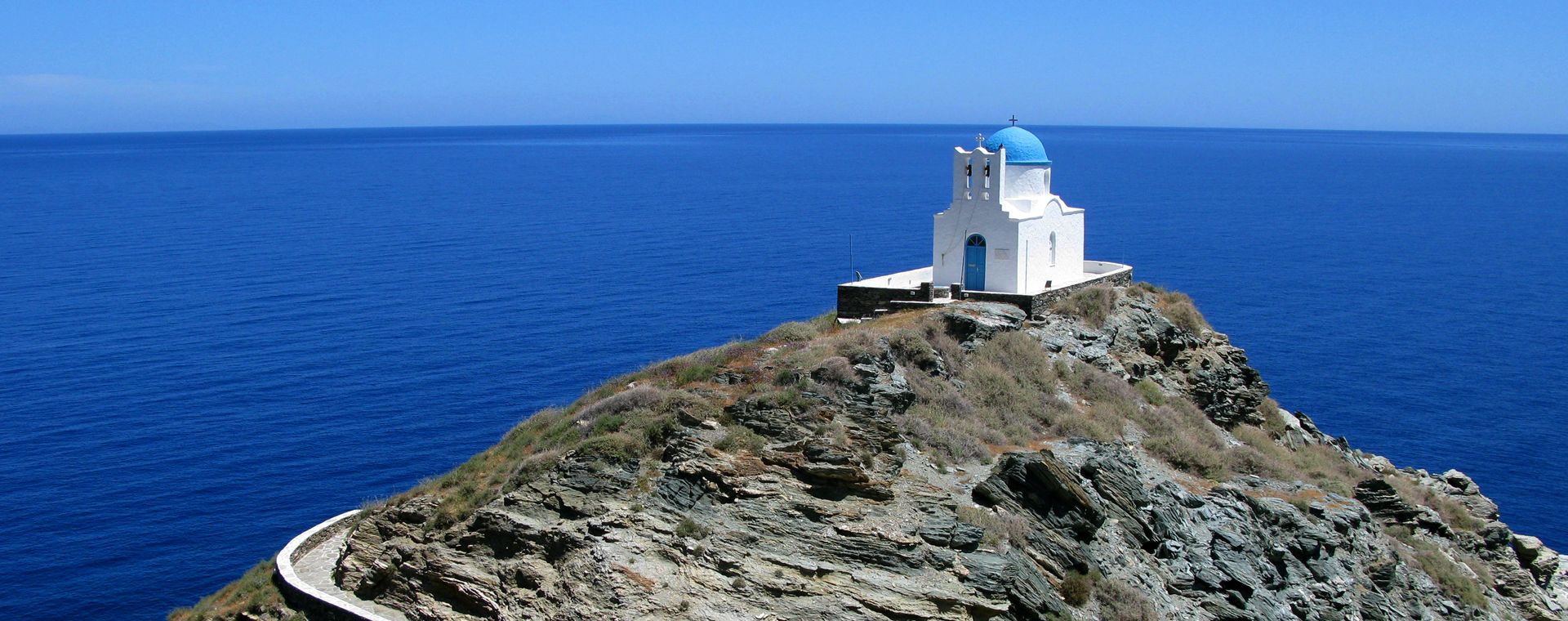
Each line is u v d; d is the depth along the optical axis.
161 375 108.50
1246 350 132.38
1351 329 144.25
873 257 183.88
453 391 102.69
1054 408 60.28
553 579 42.41
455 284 158.38
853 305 70.75
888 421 48.91
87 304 142.62
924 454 50.03
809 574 40.88
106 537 73.94
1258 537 53.22
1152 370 70.06
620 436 47.38
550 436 50.94
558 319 133.25
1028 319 67.62
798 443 46.16
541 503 45.41
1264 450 68.88
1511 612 61.84
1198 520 52.78
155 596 67.25
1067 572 45.44
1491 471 93.06
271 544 73.00
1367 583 55.50
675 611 39.97
